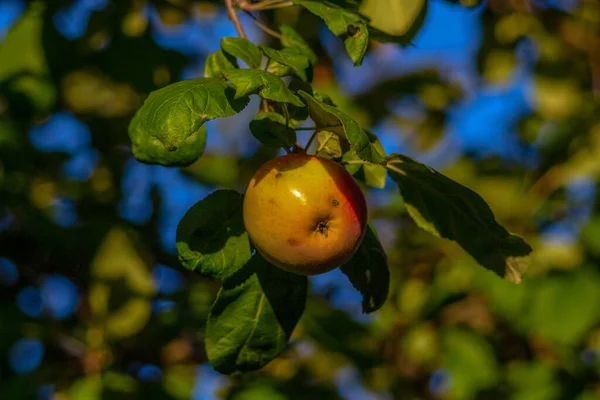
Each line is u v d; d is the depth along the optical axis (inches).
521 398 209.5
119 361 186.4
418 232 242.5
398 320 227.5
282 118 96.7
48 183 205.5
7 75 189.3
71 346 186.1
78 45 191.9
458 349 219.5
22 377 179.6
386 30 118.5
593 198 230.1
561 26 249.6
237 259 97.7
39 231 193.8
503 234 103.8
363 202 97.0
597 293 202.2
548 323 201.6
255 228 95.3
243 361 103.5
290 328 103.8
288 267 96.8
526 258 106.0
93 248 188.2
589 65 250.1
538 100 249.6
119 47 193.0
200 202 97.9
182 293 187.6
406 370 225.0
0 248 196.9
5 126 191.5
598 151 226.2
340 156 100.4
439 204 105.0
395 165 101.6
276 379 196.5
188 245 96.3
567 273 206.1
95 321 185.3
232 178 228.5
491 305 214.4
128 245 188.7
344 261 98.1
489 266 107.6
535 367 213.3
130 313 183.8
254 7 112.5
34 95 191.0
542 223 230.8
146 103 86.3
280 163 96.0
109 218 195.5
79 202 209.3
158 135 82.6
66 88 202.2
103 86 206.8
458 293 219.8
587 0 252.8
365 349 197.9
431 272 236.1
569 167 228.8
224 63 105.0
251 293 102.3
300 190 93.5
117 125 211.2
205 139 110.3
